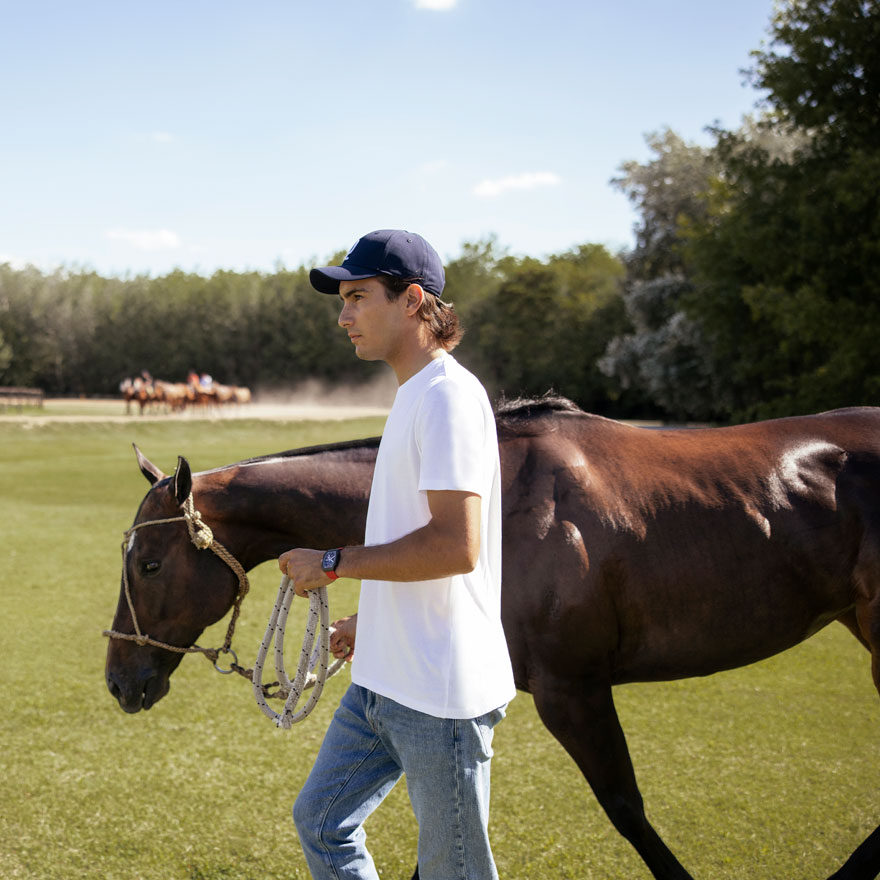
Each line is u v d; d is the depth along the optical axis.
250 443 25.47
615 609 2.39
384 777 1.81
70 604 6.73
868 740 3.90
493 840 3.07
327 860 1.77
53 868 2.89
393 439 1.69
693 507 2.44
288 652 5.58
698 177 35.38
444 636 1.64
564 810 3.30
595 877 2.81
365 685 1.70
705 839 3.03
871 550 2.45
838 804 3.26
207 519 2.55
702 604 2.40
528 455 2.48
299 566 1.73
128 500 13.03
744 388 28.19
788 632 2.49
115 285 67.81
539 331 55.31
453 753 1.64
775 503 2.46
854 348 17.88
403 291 1.72
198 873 2.86
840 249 18.30
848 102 20.11
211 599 2.56
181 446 24.09
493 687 1.67
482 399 1.68
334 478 2.62
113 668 2.55
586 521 2.38
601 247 59.88
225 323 65.25
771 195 21.55
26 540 9.62
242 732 4.16
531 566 2.34
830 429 2.65
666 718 4.25
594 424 2.60
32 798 3.43
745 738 3.96
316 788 1.80
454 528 1.55
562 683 2.35
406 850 3.02
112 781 3.59
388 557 1.59
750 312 22.17
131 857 2.96
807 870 2.82
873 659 2.50
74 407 44.03
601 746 2.36
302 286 65.56
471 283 59.88
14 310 64.56
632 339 35.12
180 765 3.76
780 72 20.30
